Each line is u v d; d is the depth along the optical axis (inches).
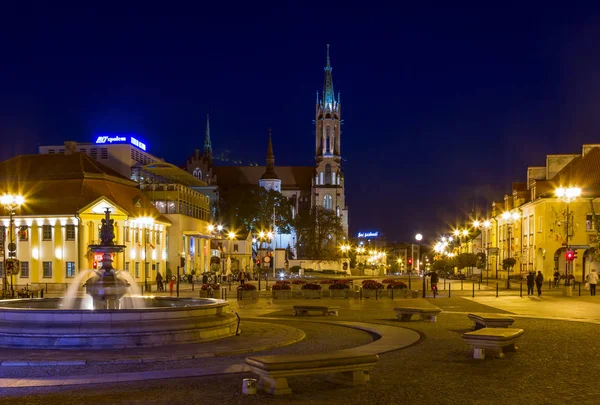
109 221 1126.4
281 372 522.0
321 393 530.6
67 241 2888.8
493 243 4576.8
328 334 974.4
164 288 2655.0
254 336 907.4
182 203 3806.6
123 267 2972.4
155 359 700.0
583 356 721.0
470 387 552.1
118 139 4128.9
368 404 492.4
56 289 2805.1
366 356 561.6
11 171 3139.8
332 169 7687.0
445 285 2896.2
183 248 3745.1
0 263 2903.5
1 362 674.8
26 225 2903.5
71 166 3142.2
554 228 3122.5
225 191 6353.3
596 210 3085.6
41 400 512.7
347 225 7623.0
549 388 548.4
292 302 1742.1
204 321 854.5
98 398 517.3
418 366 657.0
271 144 7258.9
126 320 794.8
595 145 3440.0
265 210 5787.4
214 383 574.6
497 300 1759.4
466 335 715.4
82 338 772.0
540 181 3378.4
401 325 1088.2
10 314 802.2
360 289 1924.2
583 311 1360.7
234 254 4731.8
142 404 495.8
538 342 837.8
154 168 3971.5
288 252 5935.0
